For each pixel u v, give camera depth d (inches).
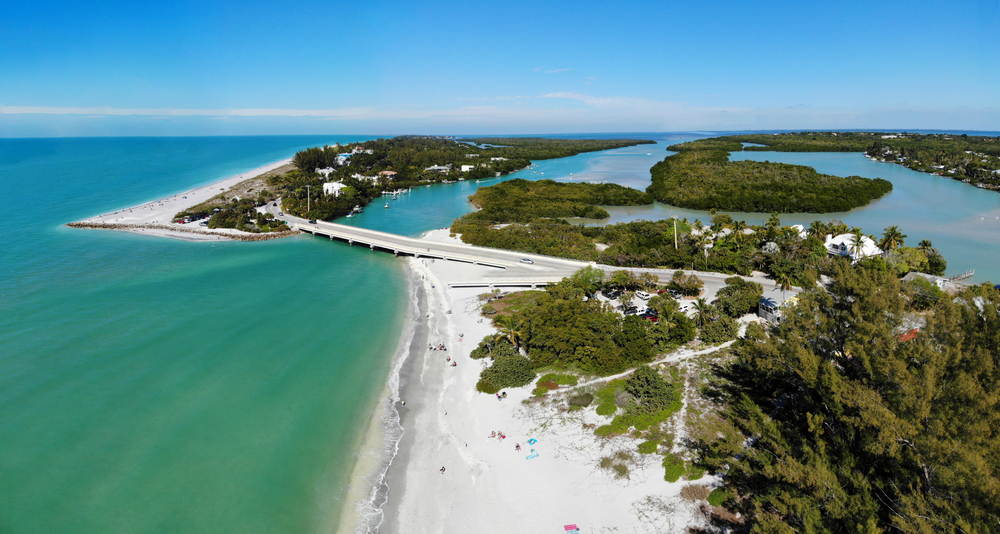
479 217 7421.3
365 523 1898.4
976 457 1291.8
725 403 2527.1
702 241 4736.7
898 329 2224.4
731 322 3255.4
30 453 2201.0
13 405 2539.4
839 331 2122.3
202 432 2388.0
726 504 1888.5
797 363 2017.7
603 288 4072.3
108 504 1946.4
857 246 4426.7
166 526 1857.8
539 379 2827.3
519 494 2016.5
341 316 3831.2
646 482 2034.9
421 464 2209.6
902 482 1486.2
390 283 4687.5
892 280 2233.0
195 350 3196.4
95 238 6181.1
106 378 2824.8
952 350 1710.1
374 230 6835.6
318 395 2728.8
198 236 6501.0
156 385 2775.6
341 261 5477.4
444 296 4298.7
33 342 3230.8
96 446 2262.6
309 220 7253.9
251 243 6284.5
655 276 4215.1
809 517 1422.2
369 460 2236.7
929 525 1277.1
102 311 3789.4
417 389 2805.1
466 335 3476.9
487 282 4498.0
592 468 2132.1
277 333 3489.2
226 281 4633.4
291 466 2187.5
